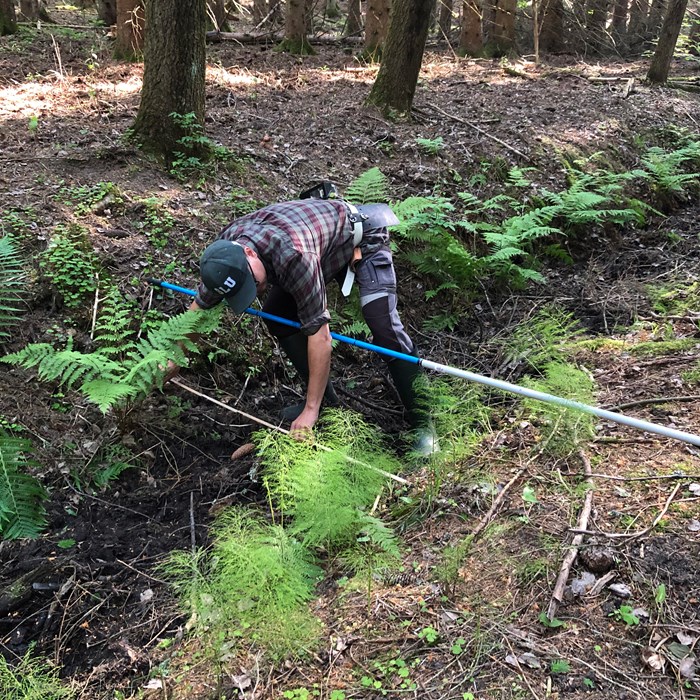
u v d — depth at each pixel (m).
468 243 6.10
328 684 2.31
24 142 5.56
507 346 4.93
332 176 6.22
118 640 2.63
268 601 2.41
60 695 2.36
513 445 3.53
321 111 7.66
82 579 2.92
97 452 3.55
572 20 14.70
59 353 3.22
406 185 6.39
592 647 2.34
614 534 2.79
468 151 7.15
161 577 2.93
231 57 10.53
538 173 7.25
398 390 3.84
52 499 3.32
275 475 2.98
